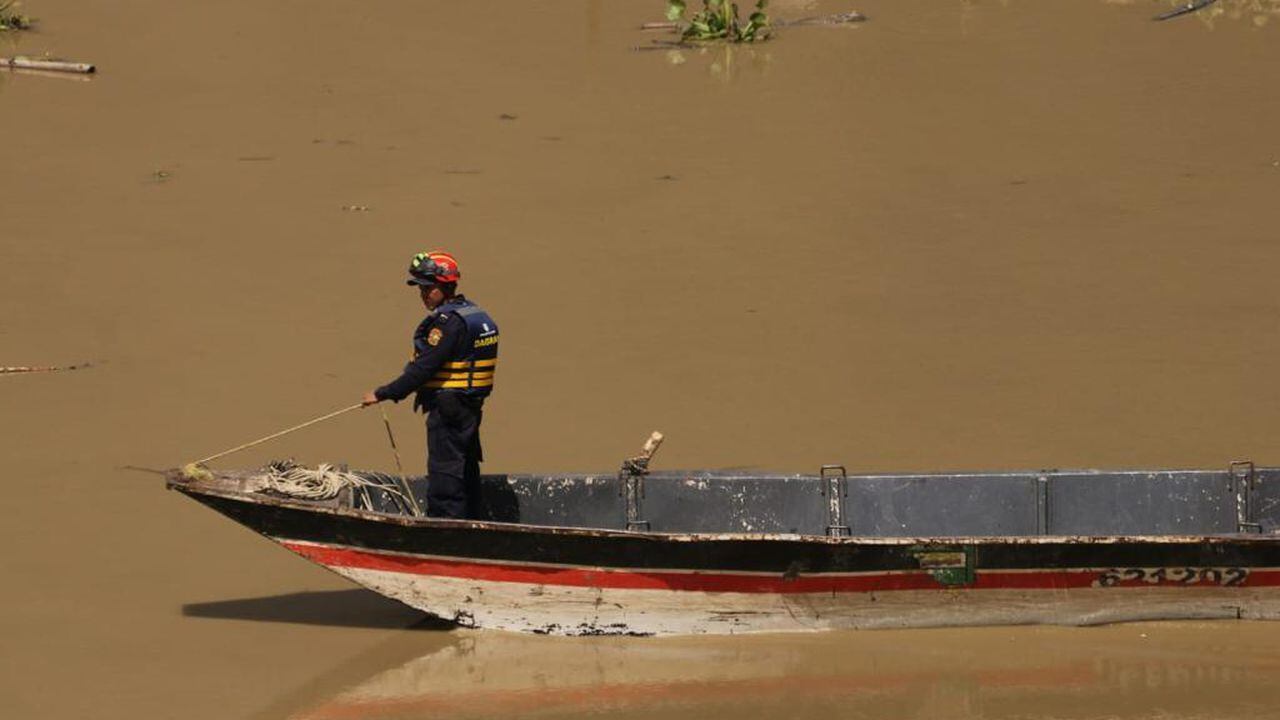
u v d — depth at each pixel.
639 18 86.06
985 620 27.47
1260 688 24.89
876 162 60.09
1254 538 26.91
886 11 86.44
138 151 60.66
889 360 42.16
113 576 29.31
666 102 68.62
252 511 26.58
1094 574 27.22
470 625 27.34
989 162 60.19
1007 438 37.22
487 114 66.62
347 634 27.19
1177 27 80.62
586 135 63.69
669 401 39.28
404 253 50.00
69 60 74.06
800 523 30.12
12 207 53.69
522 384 40.25
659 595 26.97
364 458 35.69
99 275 47.53
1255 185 57.41
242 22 82.31
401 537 26.55
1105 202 55.62
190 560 30.23
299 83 71.06
